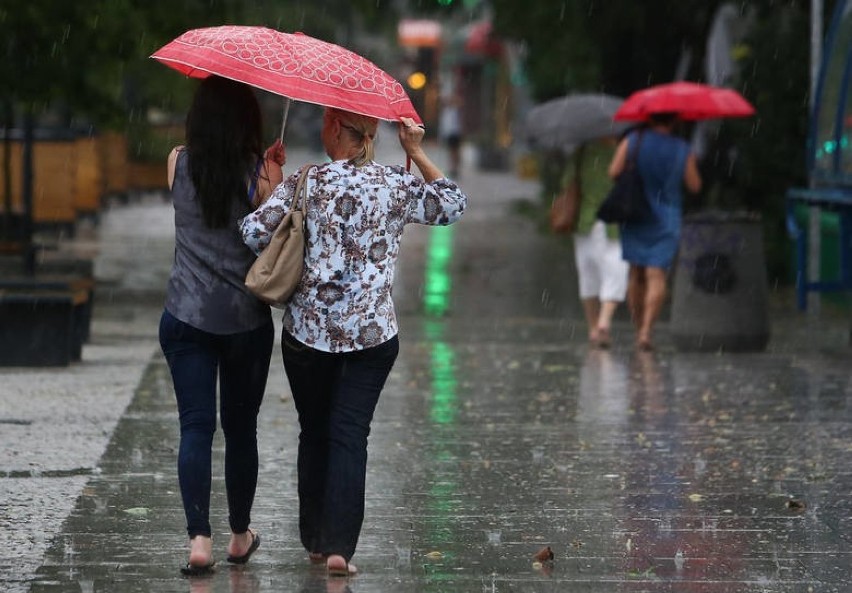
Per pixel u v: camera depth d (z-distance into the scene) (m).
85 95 41.09
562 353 35.09
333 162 15.62
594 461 22.23
